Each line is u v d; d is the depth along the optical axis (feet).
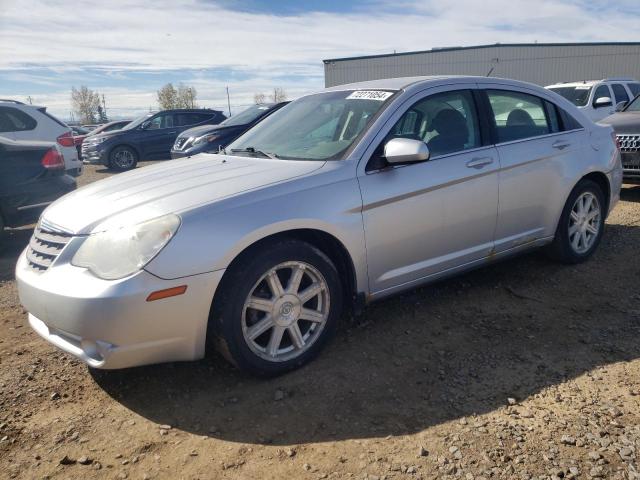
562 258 15.07
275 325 9.96
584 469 7.46
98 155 51.57
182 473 7.75
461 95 12.75
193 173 11.17
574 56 114.42
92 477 7.72
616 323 11.78
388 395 9.50
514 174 12.99
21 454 8.27
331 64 124.88
